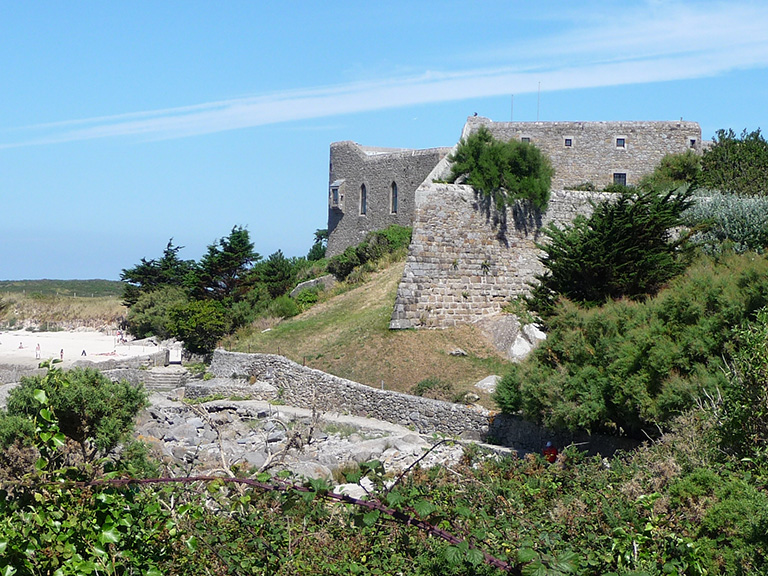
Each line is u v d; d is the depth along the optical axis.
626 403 24.34
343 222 72.06
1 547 7.33
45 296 93.38
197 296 61.75
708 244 39.34
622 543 8.72
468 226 44.59
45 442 8.26
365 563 10.22
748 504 11.61
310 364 42.69
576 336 27.66
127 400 22.48
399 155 67.00
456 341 42.12
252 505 11.31
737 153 55.56
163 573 9.16
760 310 18.80
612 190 47.66
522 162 46.34
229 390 42.78
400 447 29.48
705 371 22.25
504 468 16.22
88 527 8.09
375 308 48.28
